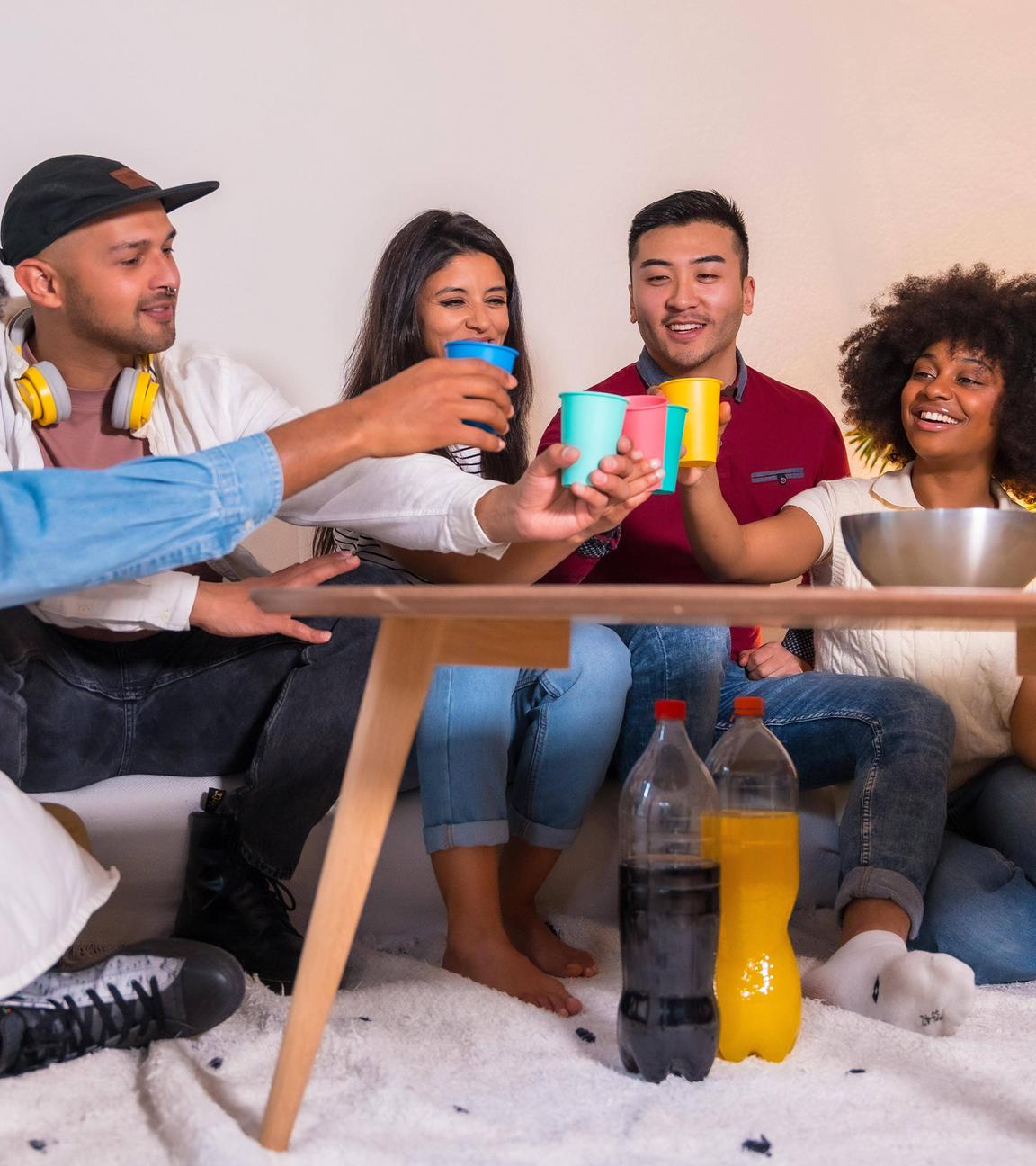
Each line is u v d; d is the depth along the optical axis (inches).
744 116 127.0
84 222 63.4
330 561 61.8
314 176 122.0
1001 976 67.3
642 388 93.0
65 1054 50.5
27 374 63.9
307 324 121.4
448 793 61.7
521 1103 46.6
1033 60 127.2
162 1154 41.9
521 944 66.7
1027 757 71.7
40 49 118.9
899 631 74.3
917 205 127.3
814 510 76.2
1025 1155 42.1
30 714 62.7
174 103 120.6
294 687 64.1
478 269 80.4
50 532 42.5
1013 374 73.4
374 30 123.1
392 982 60.5
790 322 127.3
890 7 127.2
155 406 68.6
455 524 57.1
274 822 63.8
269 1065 50.3
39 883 47.6
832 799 75.6
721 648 69.9
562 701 66.1
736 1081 48.4
